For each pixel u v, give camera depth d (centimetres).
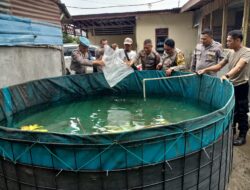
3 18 452
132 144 188
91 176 194
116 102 457
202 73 387
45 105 446
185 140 201
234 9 886
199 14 1070
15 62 493
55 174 198
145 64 502
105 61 482
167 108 406
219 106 358
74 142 186
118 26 1369
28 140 194
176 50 461
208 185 235
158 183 204
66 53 996
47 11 632
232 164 305
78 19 1214
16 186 218
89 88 511
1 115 358
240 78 335
